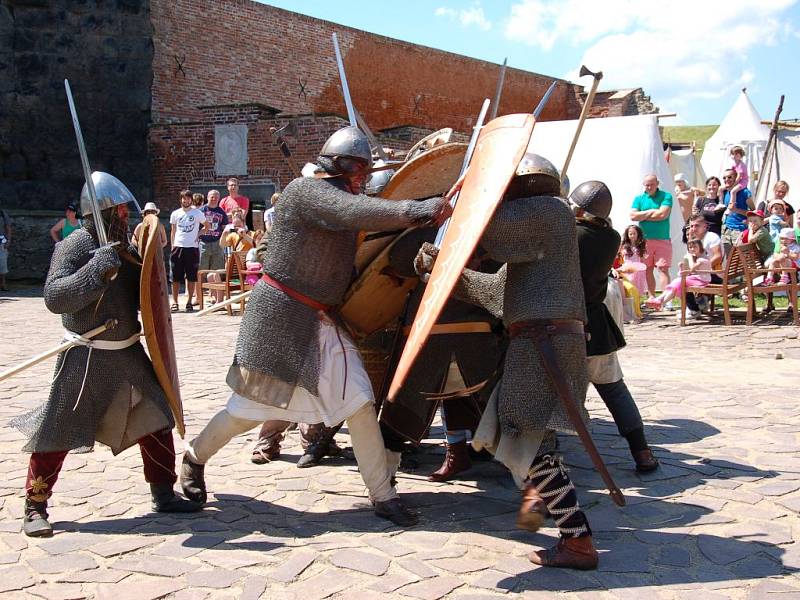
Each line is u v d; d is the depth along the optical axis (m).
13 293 17.64
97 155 21.05
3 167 20.52
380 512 4.08
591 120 14.95
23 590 3.29
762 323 10.98
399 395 4.23
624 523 4.02
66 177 20.88
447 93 29.19
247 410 4.00
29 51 20.48
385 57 27.14
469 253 3.49
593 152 14.75
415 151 4.92
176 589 3.29
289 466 5.03
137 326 4.09
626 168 14.48
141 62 21.20
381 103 27.16
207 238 14.15
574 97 34.00
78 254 3.88
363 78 26.61
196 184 20.98
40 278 20.23
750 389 7.09
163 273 4.09
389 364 4.42
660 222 12.50
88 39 20.86
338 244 3.87
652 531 3.91
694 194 15.38
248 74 23.97
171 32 22.34
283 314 3.87
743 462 4.97
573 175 14.87
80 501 4.37
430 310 3.61
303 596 3.23
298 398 3.95
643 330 10.76
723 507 4.21
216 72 23.30
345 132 3.89
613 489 3.36
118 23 21.00
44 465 3.89
